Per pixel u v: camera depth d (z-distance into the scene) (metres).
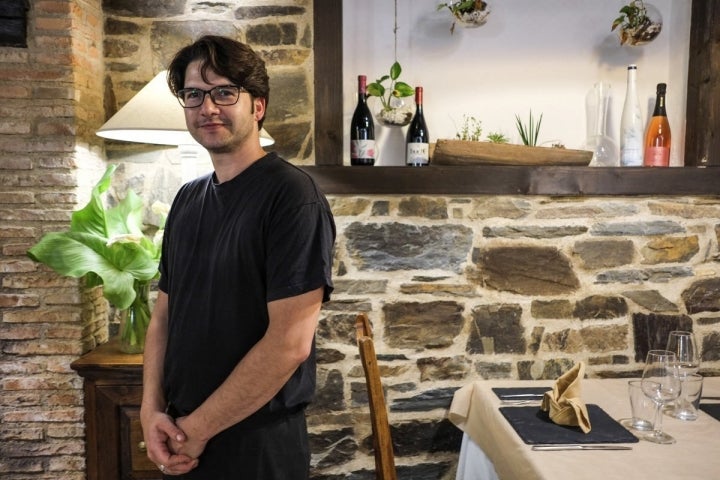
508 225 2.43
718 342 2.49
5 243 2.16
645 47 2.66
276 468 1.34
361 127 2.47
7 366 2.19
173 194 2.44
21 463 2.22
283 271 1.25
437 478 2.49
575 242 2.45
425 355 2.45
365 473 2.47
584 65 2.66
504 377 2.47
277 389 1.28
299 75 2.40
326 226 1.31
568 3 2.64
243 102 1.34
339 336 2.43
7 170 2.14
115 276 2.00
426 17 2.61
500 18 2.63
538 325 2.46
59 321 2.18
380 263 2.42
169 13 2.38
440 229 2.42
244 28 2.39
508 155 2.38
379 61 2.61
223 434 1.33
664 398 1.52
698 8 2.50
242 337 1.32
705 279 2.48
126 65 2.39
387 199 2.40
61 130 2.13
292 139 2.42
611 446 1.46
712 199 2.46
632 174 2.40
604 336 2.47
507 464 1.54
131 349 2.17
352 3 2.59
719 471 1.32
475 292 2.44
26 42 2.09
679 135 2.67
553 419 1.61
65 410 2.19
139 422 2.10
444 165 2.42
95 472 2.15
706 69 2.45
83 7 2.19
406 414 2.46
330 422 2.45
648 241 2.46
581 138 2.67
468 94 2.65
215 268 1.33
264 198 1.31
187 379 1.36
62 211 2.15
